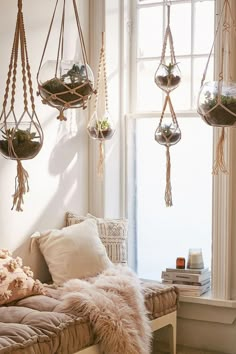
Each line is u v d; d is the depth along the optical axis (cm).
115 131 482
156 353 455
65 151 461
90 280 411
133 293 382
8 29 402
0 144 280
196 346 462
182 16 481
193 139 478
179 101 484
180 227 485
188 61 480
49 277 445
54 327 327
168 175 367
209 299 445
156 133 369
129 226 500
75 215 464
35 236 431
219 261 446
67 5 458
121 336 352
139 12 498
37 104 429
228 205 441
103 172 483
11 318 337
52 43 444
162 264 492
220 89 317
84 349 344
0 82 396
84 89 289
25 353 302
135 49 499
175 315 437
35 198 431
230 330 450
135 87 500
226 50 436
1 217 402
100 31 480
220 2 439
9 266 372
